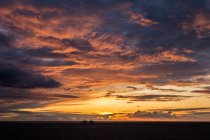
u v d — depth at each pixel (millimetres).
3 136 84812
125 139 73562
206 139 75125
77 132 109562
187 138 77188
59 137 80500
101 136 84500
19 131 116875
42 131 117938
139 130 133500
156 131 120812
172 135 90812
